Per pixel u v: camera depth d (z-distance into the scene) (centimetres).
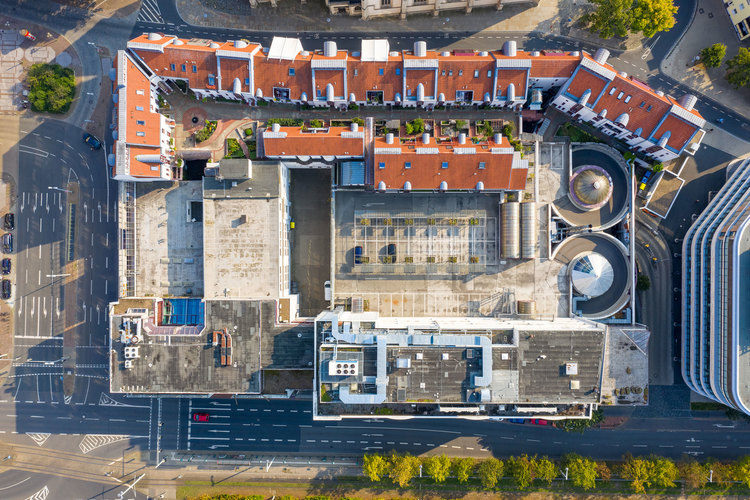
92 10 7606
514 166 6531
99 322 7731
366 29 7512
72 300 7750
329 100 6681
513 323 6500
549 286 7062
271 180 6800
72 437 7825
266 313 6662
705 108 7450
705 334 6762
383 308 7162
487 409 6372
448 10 7438
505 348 6012
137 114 6519
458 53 6788
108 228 7712
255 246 6812
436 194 7062
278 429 7756
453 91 6700
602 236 7056
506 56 6588
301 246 7650
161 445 7806
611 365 6656
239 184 6800
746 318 6069
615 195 7181
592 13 7369
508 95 6619
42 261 7762
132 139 6450
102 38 7600
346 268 7144
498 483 7700
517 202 6831
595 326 6247
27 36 7625
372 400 5900
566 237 7094
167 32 7575
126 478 7806
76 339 7762
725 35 7412
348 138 6556
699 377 6875
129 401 7806
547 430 7631
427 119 6981
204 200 6812
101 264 7725
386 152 6431
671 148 6638
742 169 7069
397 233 7094
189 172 7438
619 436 7575
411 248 7088
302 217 7625
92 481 7825
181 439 7781
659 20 6794
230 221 6819
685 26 7438
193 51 6544
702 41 7431
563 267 7062
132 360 6650
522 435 7662
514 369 6019
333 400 6094
